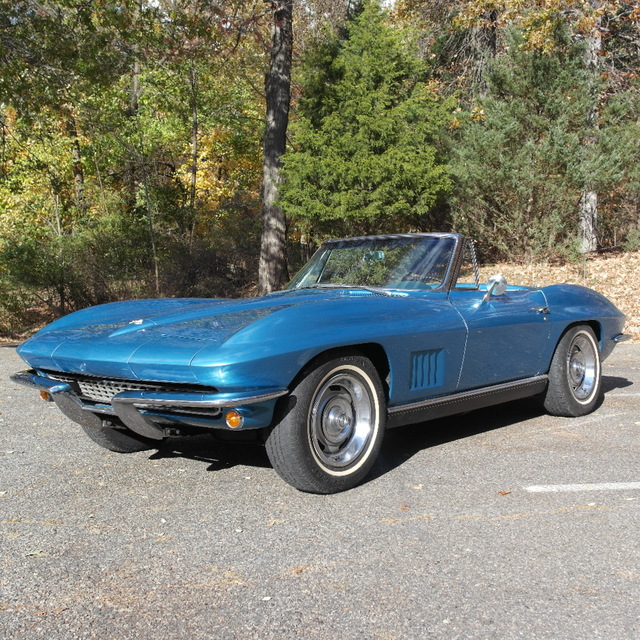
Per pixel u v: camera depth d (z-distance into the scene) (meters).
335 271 4.56
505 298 4.50
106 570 2.58
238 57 19.09
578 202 15.41
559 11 15.46
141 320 3.66
